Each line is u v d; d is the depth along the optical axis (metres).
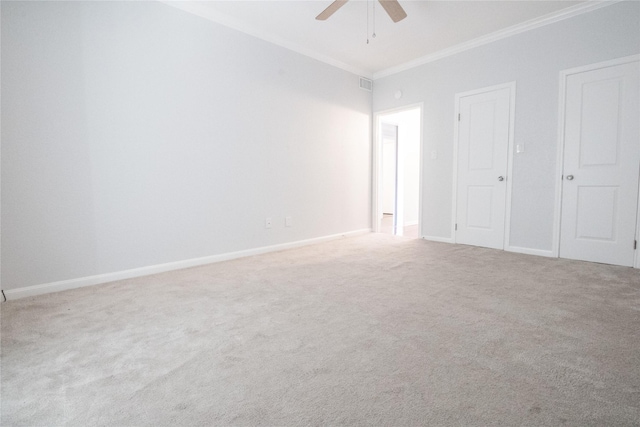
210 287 2.52
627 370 1.35
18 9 2.22
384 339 1.65
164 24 2.89
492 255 3.49
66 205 2.47
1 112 2.20
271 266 3.14
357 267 3.07
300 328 1.79
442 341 1.62
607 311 1.95
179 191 3.05
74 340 1.67
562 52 3.23
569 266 3.00
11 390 1.27
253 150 3.60
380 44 3.94
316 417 1.11
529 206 3.53
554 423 1.06
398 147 6.27
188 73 3.05
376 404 1.17
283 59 3.82
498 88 3.68
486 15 3.26
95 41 2.54
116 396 1.23
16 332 1.77
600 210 3.08
